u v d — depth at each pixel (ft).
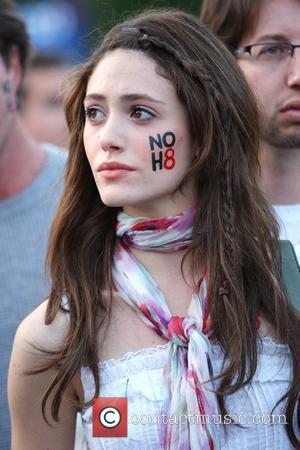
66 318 20.34
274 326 20.58
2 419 27.50
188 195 20.53
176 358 19.67
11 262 28.48
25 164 29.30
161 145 19.80
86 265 20.66
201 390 19.40
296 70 24.44
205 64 20.48
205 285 20.18
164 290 20.34
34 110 47.09
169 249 20.39
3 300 28.17
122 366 19.80
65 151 30.42
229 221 20.61
